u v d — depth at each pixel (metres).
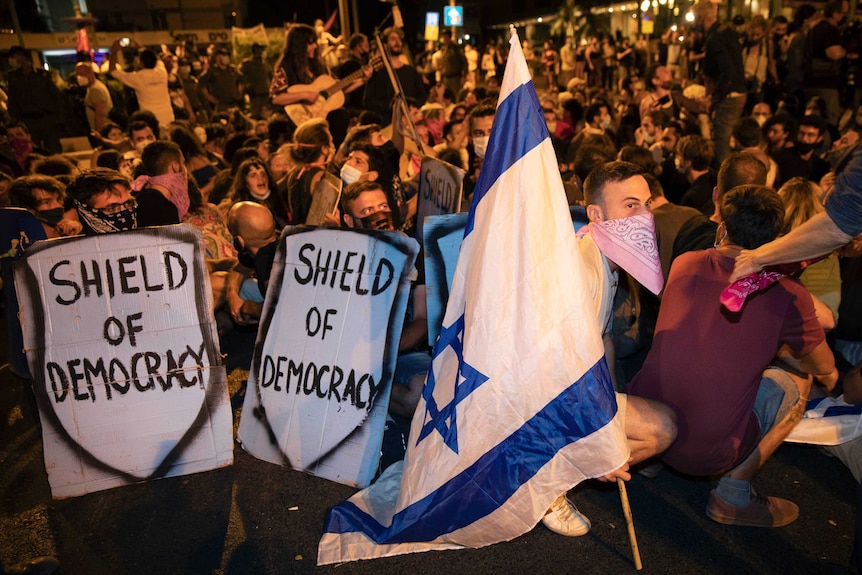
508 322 2.41
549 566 2.79
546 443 2.47
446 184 4.22
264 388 3.52
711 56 7.73
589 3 21.05
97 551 2.99
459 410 2.52
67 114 13.02
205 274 3.38
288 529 3.07
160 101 13.29
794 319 2.56
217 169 8.20
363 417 3.29
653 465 3.26
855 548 2.56
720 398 2.61
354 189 3.57
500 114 2.41
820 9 11.09
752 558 2.79
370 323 3.30
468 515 2.62
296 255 3.50
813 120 5.71
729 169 3.85
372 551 2.86
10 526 3.18
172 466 3.41
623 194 2.70
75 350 3.29
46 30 28.88
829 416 2.92
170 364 3.37
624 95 11.52
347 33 19.80
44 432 3.29
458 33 27.89
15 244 3.72
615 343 3.73
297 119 8.07
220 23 31.91
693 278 2.68
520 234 2.38
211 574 2.83
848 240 2.10
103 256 3.30
